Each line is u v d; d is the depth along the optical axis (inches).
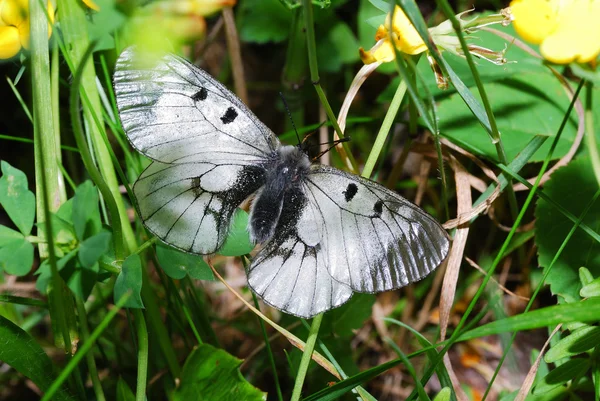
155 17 10.7
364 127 15.3
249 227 12.5
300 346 12.4
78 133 11.4
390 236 12.3
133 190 12.2
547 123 13.4
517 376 13.8
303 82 14.2
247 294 14.2
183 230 12.3
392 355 14.2
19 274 11.5
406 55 12.1
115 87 12.2
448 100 13.4
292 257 12.5
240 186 12.6
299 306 12.4
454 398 12.3
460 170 13.2
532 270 13.8
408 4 11.6
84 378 13.1
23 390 13.8
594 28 11.3
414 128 13.4
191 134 12.5
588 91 11.9
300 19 13.8
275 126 15.8
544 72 13.7
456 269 12.8
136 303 11.7
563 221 13.0
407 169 15.1
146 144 12.4
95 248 11.4
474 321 12.0
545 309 11.4
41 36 12.1
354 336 14.4
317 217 12.5
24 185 11.6
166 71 12.3
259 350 13.8
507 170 12.6
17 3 12.0
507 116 13.5
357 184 12.4
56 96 12.4
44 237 11.7
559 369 11.9
